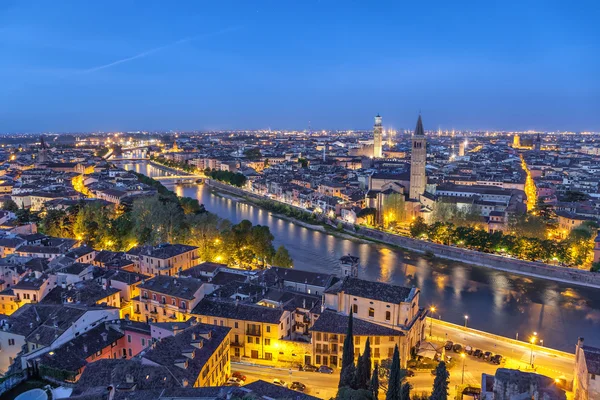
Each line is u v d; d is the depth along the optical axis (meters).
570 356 139.88
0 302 164.75
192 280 158.50
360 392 93.19
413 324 135.00
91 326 130.75
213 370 112.75
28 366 108.88
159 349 106.62
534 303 198.12
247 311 142.38
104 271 184.75
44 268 181.75
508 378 87.12
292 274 182.12
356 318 139.00
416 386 119.75
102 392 88.62
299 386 117.50
